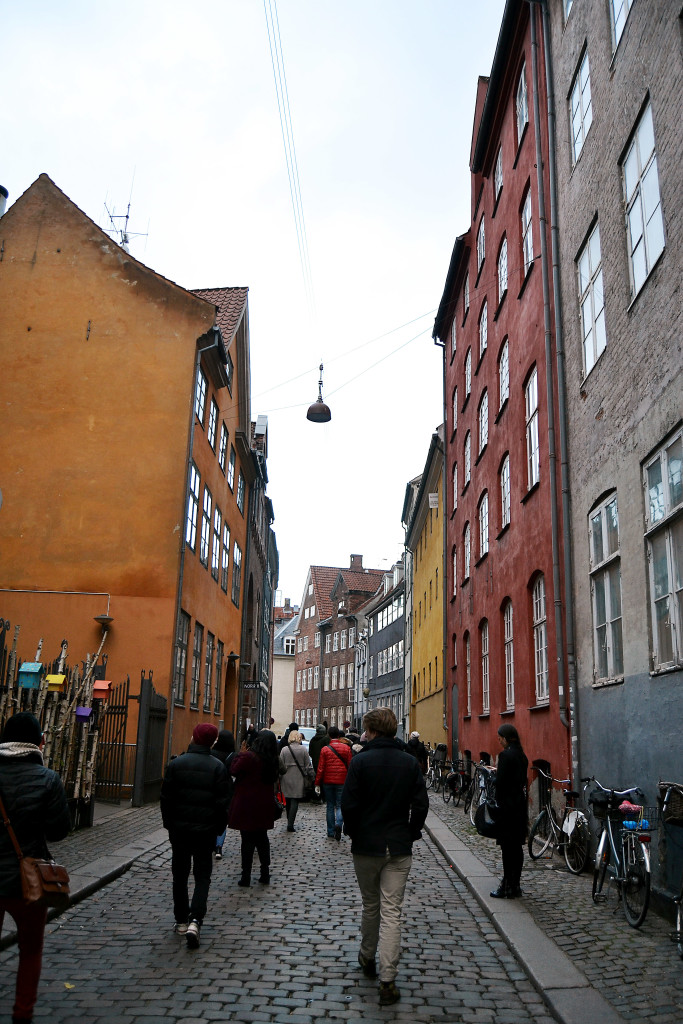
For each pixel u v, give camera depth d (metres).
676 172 8.32
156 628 18.81
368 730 5.95
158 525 19.34
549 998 5.30
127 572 19.11
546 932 6.93
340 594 72.44
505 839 8.32
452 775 19.77
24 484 19.48
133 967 5.91
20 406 19.91
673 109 8.48
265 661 48.66
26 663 11.06
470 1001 5.40
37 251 20.75
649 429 8.89
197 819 6.68
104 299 20.53
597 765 10.50
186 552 19.95
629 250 9.95
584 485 11.52
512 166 17.25
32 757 4.66
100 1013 4.96
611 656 10.23
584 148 12.00
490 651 18.28
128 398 20.03
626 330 9.79
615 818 7.95
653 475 8.84
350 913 7.78
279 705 89.19
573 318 12.42
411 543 40.72
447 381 27.98
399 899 5.53
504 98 18.34
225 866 10.42
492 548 18.28
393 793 5.61
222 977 5.72
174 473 19.64
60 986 5.45
